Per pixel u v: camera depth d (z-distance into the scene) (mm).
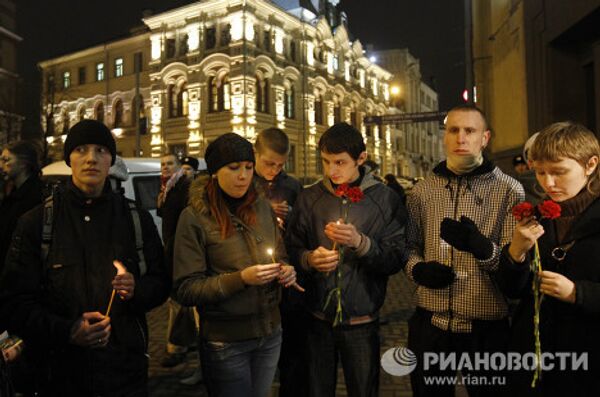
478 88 13875
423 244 2602
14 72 30906
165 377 4191
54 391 1957
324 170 2631
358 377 2469
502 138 12539
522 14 10578
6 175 3289
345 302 2455
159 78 28922
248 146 2246
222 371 2189
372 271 2418
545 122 8758
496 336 2303
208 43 27328
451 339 2367
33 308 1893
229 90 26375
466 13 15266
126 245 2145
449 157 2436
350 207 2518
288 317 2723
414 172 52781
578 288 1751
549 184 1912
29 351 1981
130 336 2064
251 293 2211
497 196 2352
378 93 42812
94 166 2070
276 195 3383
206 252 2238
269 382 2338
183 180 3807
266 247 2301
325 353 2559
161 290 2213
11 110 28641
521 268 1902
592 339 1818
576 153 1833
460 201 2398
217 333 2189
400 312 6363
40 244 1987
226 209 2240
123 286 1945
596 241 1831
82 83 33812
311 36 31875
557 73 8500
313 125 31500
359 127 38719
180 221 2246
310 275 2543
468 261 2311
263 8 27281
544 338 1923
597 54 7270
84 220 2070
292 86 30391
